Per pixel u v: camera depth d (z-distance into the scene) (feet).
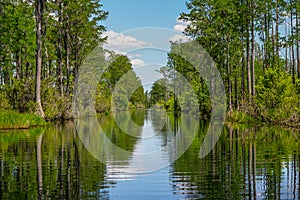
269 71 98.84
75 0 116.47
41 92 104.94
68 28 125.80
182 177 34.32
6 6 112.37
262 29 124.06
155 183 32.32
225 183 31.83
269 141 57.88
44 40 113.39
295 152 46.91
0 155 46.70
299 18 120.16
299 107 85.76
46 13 108.47
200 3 120.67
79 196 28.55
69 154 47.75
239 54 121.90
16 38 113.91
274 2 117.08
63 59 135.64
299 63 124.67
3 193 29.25
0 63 121.70
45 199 27.84
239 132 73.61
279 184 31.17
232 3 110.83
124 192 29.60
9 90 100.73
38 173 36.22
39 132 78.23
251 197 27.81
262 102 96.02
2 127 84.12
